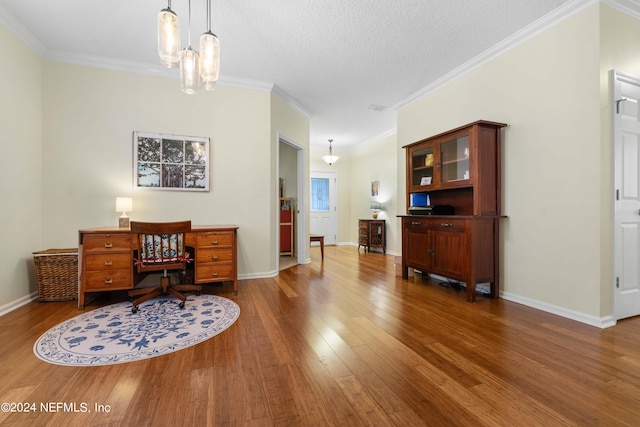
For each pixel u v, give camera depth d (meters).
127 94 3.30
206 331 2.13
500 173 2.93
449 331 2.14
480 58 3.11
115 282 2.70
